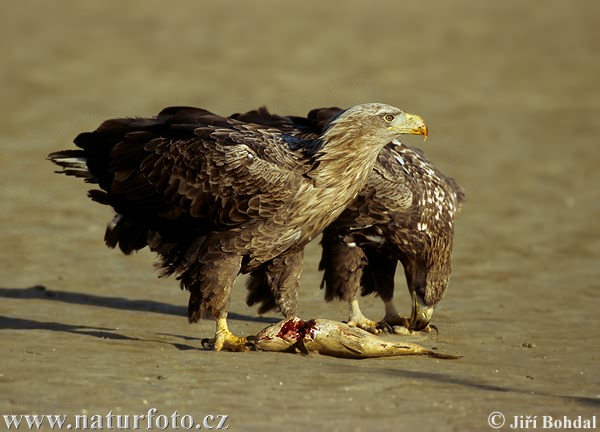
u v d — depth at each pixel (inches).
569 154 1151.0
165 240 531.8
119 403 398.0
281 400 409.7
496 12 2495.1
